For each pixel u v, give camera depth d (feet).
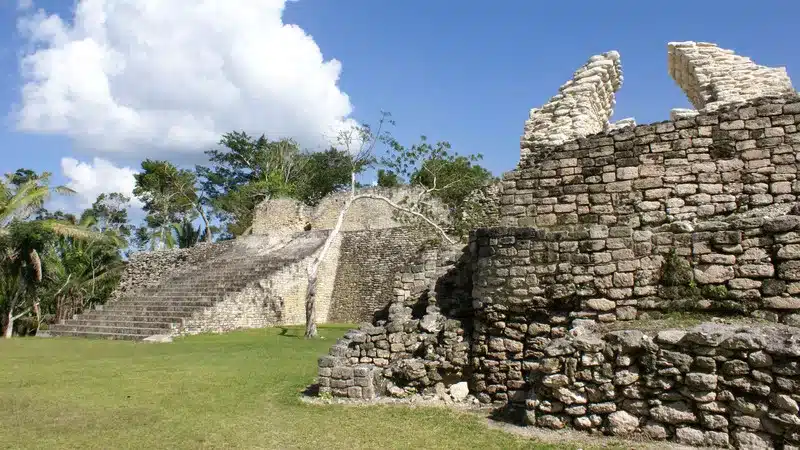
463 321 27.25
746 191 26.55
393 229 87.76
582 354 20.06
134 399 27.12
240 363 39.19
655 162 28.02
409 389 26.35
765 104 26.89
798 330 18.22
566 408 20.08
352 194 74.59
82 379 32.76
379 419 22.50
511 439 19.35
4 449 18.84
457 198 81.46
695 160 27.48
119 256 117.80
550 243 24.73
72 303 98.68
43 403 26.12
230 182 169.17
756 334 17.80
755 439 16.99
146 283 102.99
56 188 81.61
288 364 38.65
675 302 22.17
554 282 24.34
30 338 63.98
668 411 18.42
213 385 30.71
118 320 70.33
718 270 21.68
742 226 21.56
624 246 23.34
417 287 31.27
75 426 21.86
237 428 21.62
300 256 84.89
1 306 79.87
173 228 160.86
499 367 24.94
